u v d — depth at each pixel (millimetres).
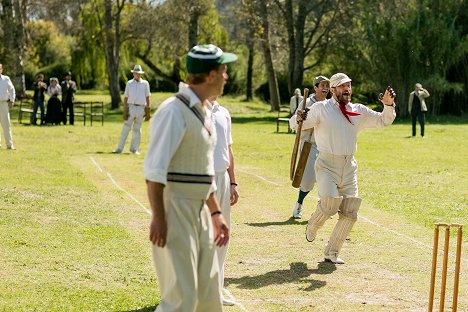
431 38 46188
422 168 20062
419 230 11594
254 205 13727
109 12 50344
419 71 46812
